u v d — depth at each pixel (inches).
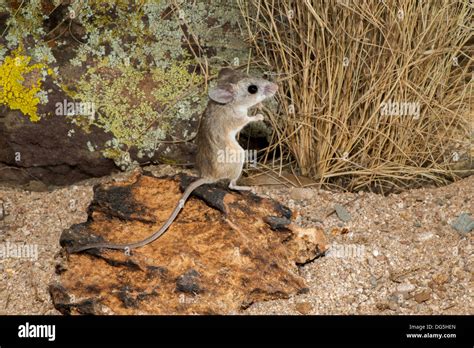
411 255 16.5
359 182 19.1
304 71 18.5
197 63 18.9
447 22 18.6
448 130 19.4
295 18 18.7
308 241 15.8
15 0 17.8
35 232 17.5
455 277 15.8
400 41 18.1
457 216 17.7
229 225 15.3
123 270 14.8
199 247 15.1
